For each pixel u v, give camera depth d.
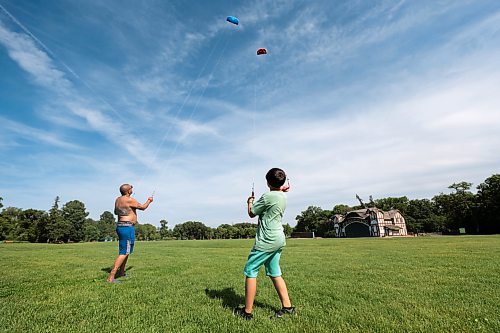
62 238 84.69
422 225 88.44
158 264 9.01
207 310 3.85
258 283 5.75
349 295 4.62
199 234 118.50
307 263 9.05
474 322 3.25
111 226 124.69
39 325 3.25
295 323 3.35
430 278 6.00
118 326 3.23
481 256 9.95
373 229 79.19
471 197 72.69
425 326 3.15
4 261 9.70
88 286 5.37
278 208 3.79
